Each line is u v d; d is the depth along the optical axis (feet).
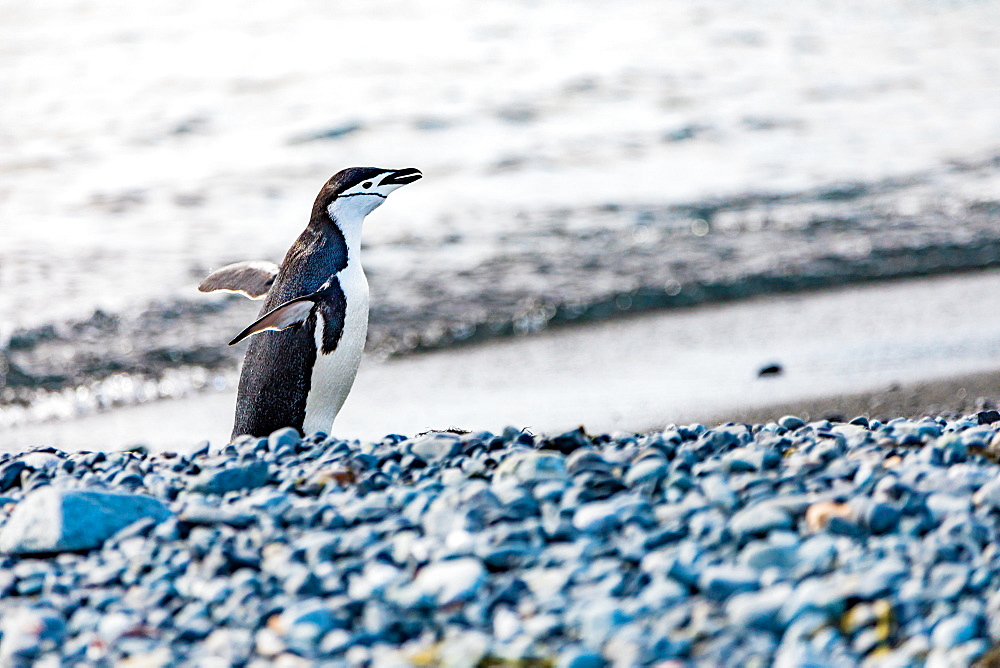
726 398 37.99
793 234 69.10
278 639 13.87
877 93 118.11
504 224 71.77
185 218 72.43
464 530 16.48
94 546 17.97
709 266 62.18
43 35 136.67
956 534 15.65
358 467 21.01
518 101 108.99
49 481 22.18
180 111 103.60
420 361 47.78
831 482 18.43
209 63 124.47
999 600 13.53
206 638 14.42
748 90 117.39
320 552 16.35
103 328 52.29
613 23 152.56
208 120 100.58
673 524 16.51
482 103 107.76
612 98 111.45
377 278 60.39
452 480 19.95
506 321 53.42
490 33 143.43
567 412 37.42
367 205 29.19
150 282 59.16
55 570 17.01
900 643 13.10
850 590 13.82
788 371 41.68
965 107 111.65
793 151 93.30
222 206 75.46
